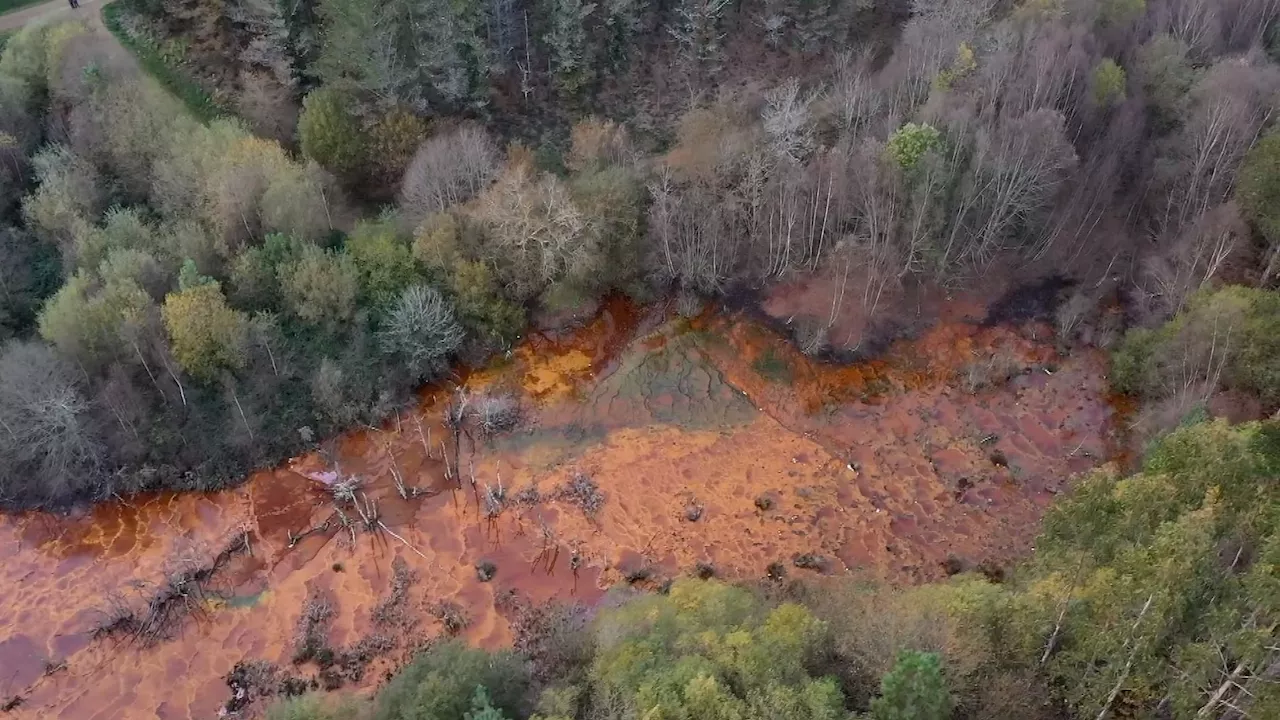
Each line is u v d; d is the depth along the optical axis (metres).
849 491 62.91
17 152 69.88
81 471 60.72
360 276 68.44
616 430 66.75
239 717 51.31
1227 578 36.47
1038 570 44.81
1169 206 70.56
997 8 82.44
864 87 74.94
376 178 75.94
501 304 69.75
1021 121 67.81
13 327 65.00
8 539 58.91
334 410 65.38
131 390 62.06
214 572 57.78
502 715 40.12
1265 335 57.38
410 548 59.56
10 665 53.00
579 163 75.06
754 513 61.69
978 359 69.94
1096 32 78.00
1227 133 67.75
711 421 67.31
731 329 71.94
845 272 70.31
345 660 53.84
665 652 41.22
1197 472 40.56
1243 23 80.62
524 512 61.72
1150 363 64.00
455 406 67.75
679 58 87.12
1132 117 72.38
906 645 39.59
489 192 69.88
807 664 40.06
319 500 61.91
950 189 69.25
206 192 67.19
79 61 71.81
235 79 79.00
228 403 64.56
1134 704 36.56
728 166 71.75
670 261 72.00
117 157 70.00
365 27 70.38
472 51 79.38
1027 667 38.94
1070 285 73.62
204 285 62.41
